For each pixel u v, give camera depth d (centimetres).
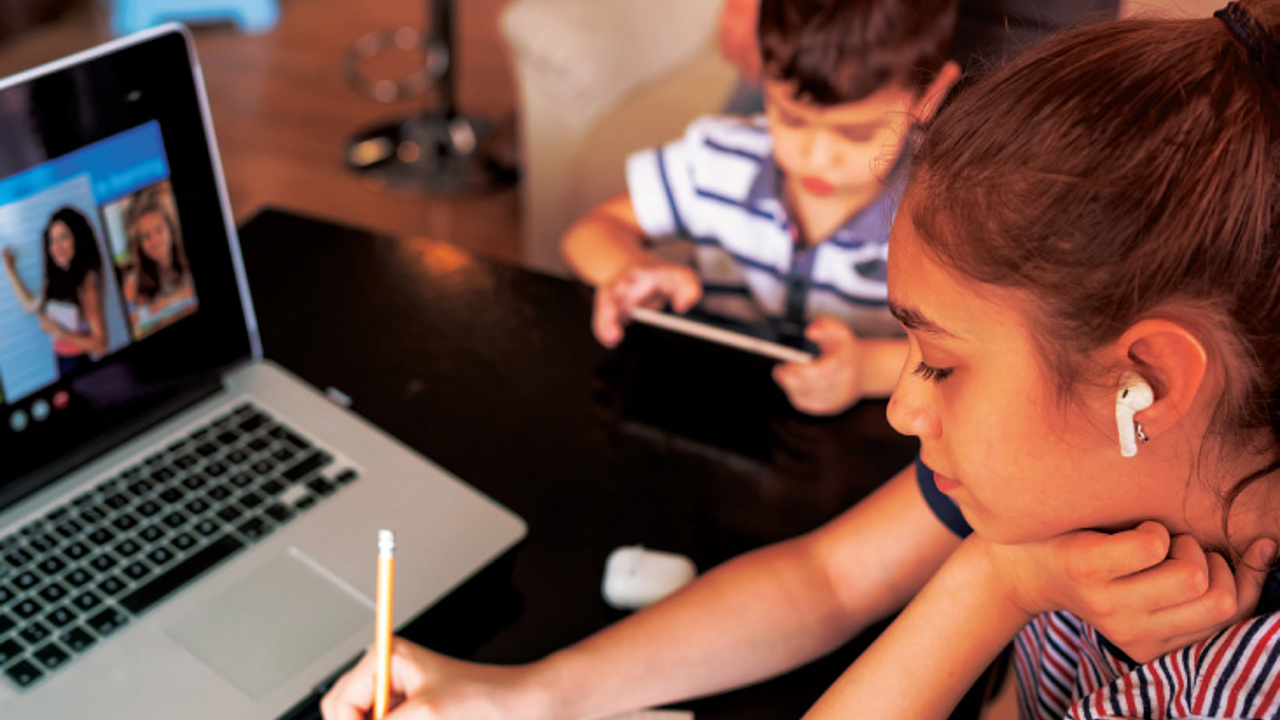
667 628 85
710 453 105
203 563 89
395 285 123
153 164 94
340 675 82
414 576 89
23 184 87
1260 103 48
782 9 129
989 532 61
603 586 92
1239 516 61
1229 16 50
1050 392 53
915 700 75
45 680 80
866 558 89
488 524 94
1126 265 49
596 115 231
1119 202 48
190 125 96
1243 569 62
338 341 116
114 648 82
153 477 95
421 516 94
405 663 80
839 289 146
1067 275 50
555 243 245
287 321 118
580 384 112
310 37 362
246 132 315
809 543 91
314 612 86
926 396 58
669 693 84
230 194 289
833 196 141
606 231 156
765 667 86
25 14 354
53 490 94
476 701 79
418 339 116
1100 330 50
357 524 93
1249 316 50
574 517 98
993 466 56
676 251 196
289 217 133
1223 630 61
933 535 88
